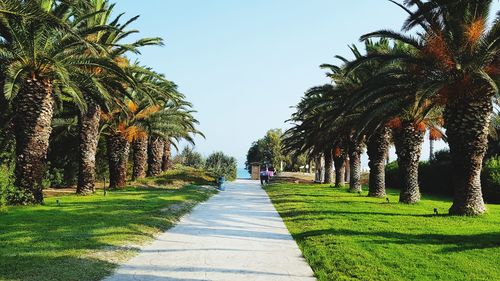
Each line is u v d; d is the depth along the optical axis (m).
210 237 11.30
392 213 16.83
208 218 15.31
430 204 21.50
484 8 15.34
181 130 34.44
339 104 24.58
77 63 18.50
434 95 16.72
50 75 18.31
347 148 34.53
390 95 18.83
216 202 22.14
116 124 30.55
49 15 14.84
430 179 36.75
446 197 31.22
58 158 35.03
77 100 17.64
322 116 26.62
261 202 22.58
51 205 17.48
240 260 8.55
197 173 44.00
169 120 32.81
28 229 11.20
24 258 7.97
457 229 12.57
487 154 35.47
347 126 25.89
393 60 16.91
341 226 12.87
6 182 16.17
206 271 7.59
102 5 23.52
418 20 16.30
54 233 10.59
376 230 12.17
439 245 10.05
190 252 9.23
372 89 17.89
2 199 15.90
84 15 18.62
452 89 16.33
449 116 16.83
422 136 21.88
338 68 24.95
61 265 7.54
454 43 15.74
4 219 13.05
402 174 22.12
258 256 8.98
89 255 8.40
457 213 16.39
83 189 24.17
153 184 34.00
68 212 14.97
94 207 16.64
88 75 18.94
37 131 18.03
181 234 11.69
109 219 13.19
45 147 18.38
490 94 16.00
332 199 23.50
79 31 18.23
